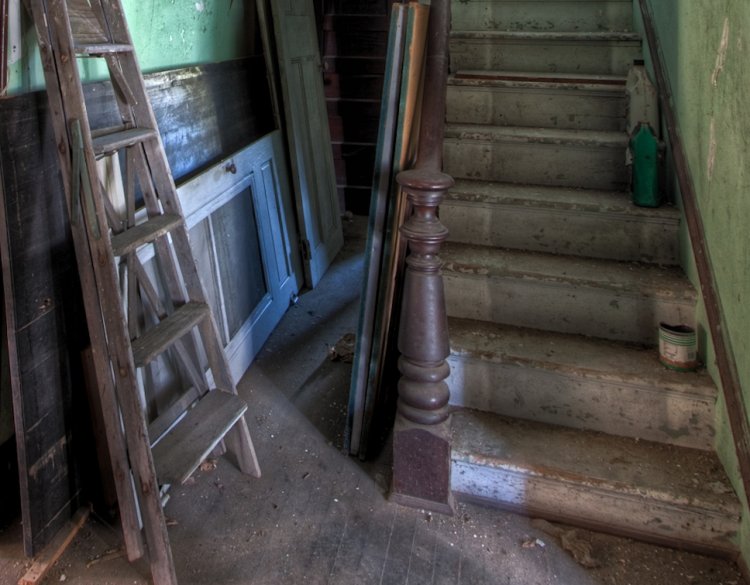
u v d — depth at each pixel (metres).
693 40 1.72
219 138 2.42
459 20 2.91
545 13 2.79
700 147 1.67
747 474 1.44
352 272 3.58
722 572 1.58
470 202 2.21
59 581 1.57
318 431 2.17
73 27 1.41
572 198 2.15
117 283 1.39
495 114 2.54
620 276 1.96
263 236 2.77
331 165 3.75
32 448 1.48
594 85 2.36
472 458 1.74
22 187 1.36
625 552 1.65
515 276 1.99
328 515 1.79
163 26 2.01
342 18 3.92
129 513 1.54
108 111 1.65
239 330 2.51
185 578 1.58
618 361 1.82
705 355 1.78
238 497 1.86
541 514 1.76
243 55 2.73
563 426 1.88
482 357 1.87
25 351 1.41
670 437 1.78
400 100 1.61
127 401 1.43
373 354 1.87
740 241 1.40
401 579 1.58
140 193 1.87
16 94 1.34
